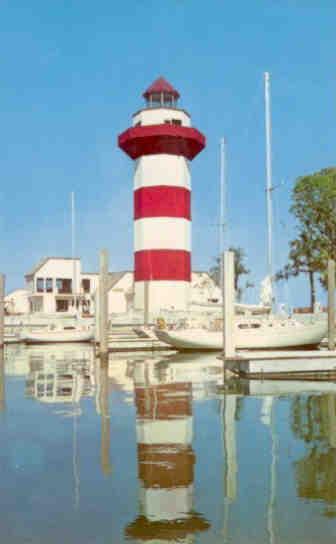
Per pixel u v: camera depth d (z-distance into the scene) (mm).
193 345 46469
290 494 10125
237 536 8336
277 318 50531
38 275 88875
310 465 11938
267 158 50344
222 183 61406
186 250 67000
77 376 29219
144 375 29375
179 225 66500
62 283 90250
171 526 8734
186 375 29234
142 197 67000
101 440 14414
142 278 66188
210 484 10695
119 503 9750
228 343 29828
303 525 8719
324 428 15664
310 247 65750
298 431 15320
